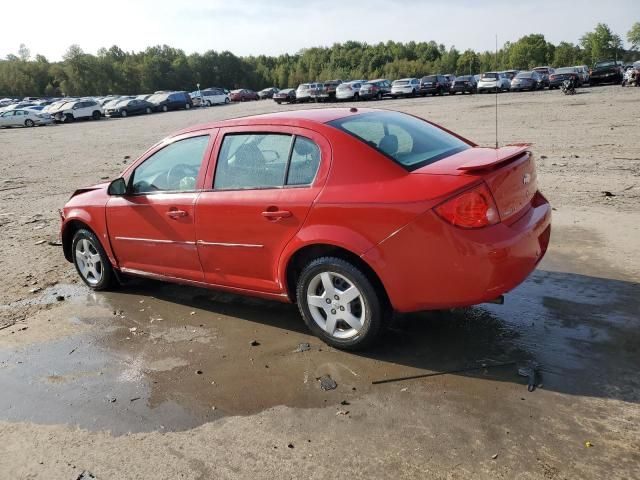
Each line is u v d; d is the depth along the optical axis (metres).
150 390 3.66
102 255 5.44
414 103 34.25
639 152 10.69
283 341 4.20
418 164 3.67
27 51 120.50
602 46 103.00
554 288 4.70
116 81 105.50
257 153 4.15
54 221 8.94
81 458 3.04
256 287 4.27
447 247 3.33
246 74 126.44
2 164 17.91
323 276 3.84
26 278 6.10
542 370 3.48
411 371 3.62
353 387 3.49
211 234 4.37
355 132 3.85
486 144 13.31
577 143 12.41
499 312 4.34
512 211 3.54
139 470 2.90
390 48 134.88
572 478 2.58
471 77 43.69
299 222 3.81
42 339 4.56
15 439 3.26
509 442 2.85
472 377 3.48
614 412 3.02
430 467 2.73
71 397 3.66
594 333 3.89
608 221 6.42
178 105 51.69
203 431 3.18
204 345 4.24
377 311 3.70
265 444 3.02
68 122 42.84
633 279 4.74
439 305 3.48
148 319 4.82
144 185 4.93
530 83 39.84
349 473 2.74
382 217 3.47
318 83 47.38
